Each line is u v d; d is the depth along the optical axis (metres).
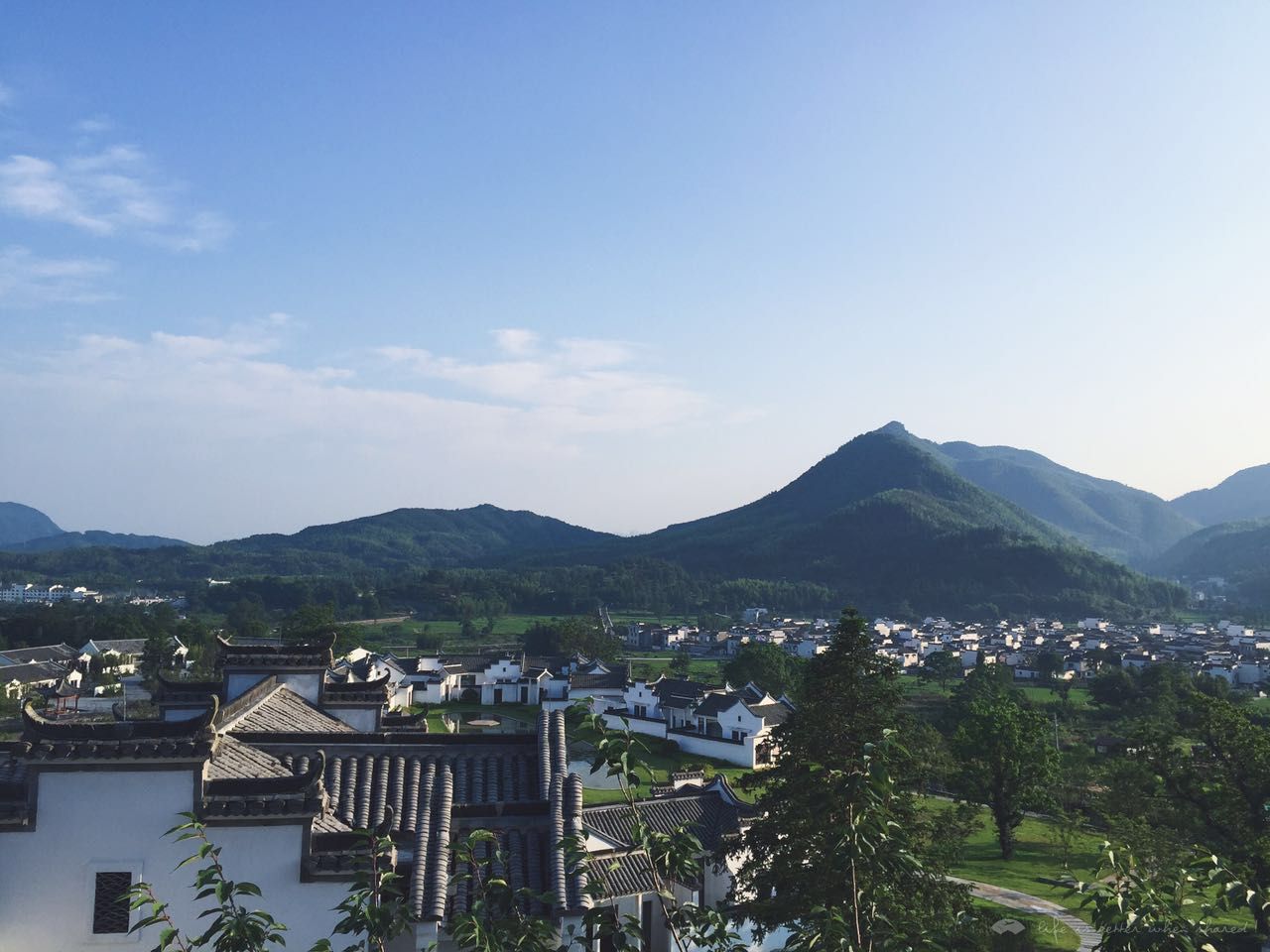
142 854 13.62
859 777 9.65
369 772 18.81
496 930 10.20
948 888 22.16
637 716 94.44
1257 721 95.50
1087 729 97.69
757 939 23.17
